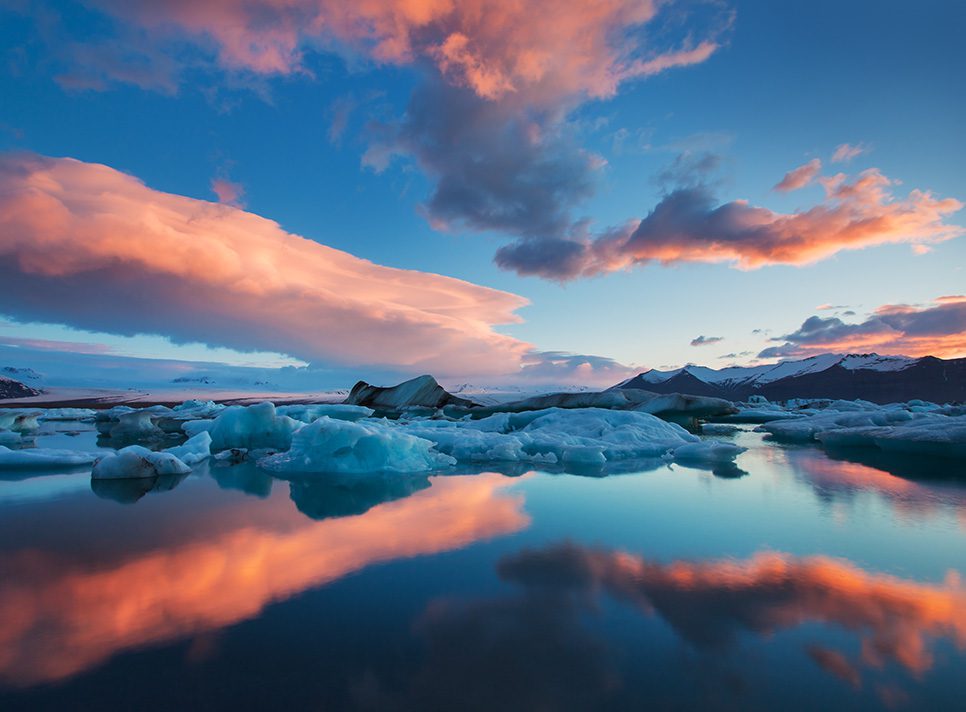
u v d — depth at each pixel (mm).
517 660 2369
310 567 3789
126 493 6988
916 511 5645
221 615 2920
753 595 3197
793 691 2102
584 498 6449
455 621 2816
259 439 13156
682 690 2105
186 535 4730
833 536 4621
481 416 26812
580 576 3562
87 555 4117
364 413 18625
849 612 2941
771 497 6477
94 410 29656
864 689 2123
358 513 5648
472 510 5781
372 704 2012
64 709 1993
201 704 2021
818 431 15648
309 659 2391
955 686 2139
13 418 18438
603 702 2018
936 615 2895
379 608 3006
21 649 2516
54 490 7234
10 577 3588
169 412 25266
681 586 3361
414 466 9117
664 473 8648
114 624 2801
